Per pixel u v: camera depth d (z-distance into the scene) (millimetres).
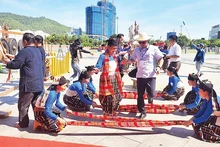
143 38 4492
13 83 8586
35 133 3902
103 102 4535
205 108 3732
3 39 8758
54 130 3861
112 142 3633
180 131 4129
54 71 10156
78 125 4148
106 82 4422
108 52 4449
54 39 53688
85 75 4906
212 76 11953
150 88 4645
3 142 3496
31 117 4730
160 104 5828
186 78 11125
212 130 3682
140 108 4715
